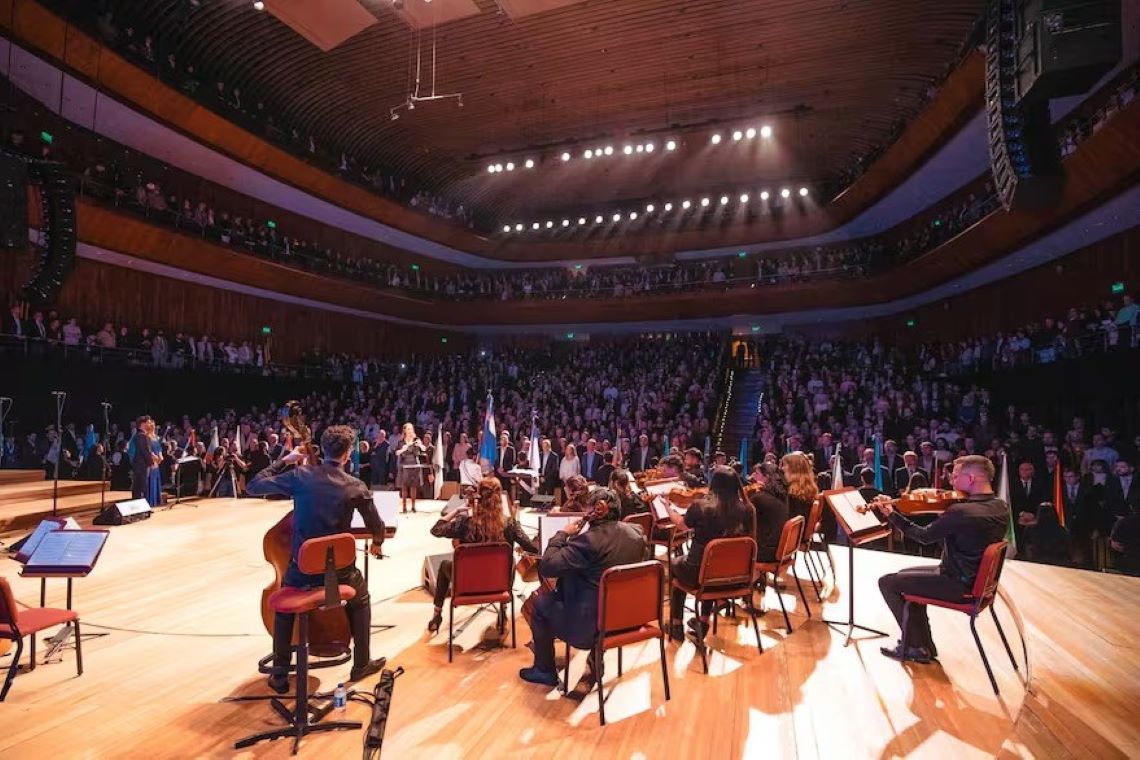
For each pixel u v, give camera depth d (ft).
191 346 61.11
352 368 77.30
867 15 45.73
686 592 16.61
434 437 56.75
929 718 12.52
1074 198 43.09
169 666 15.03
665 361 77.00
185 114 54.29
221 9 47.32
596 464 43.57
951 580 14.11
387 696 12.69
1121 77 41.73
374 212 77.46
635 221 90.38
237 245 64.03
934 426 42.29
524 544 16.79
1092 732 10.96
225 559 25.08
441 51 52.06
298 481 13.41
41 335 47.34
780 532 17.63
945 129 51.44
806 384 61.46
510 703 13.29
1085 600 17.93
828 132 66.59
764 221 82.89
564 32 48.78
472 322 92.43
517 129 68.33
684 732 12.07
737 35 48.67
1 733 11.84
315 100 61.67
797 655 15.66
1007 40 25.44
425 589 21.50
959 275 60.75
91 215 51.13
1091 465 31.32
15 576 22.36
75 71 46.42
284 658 13.50
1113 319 40.93
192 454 45.39
